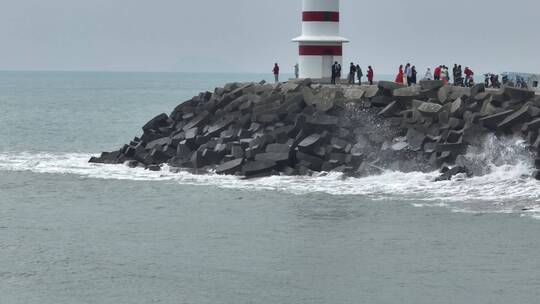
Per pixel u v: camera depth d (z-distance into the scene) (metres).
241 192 100.88
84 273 72.44
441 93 112.44
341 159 107.81
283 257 76.31
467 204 92.75
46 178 113.12
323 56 135.38
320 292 67.75
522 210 89.94
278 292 67.88
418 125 109.25
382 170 105.69
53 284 69.94
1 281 70.56
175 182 107.81
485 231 82.88
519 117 103.75
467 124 105.25
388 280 70.25
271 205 94.56
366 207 92.62
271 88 124.69
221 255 77.00
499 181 99.69
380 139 109.81
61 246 80.19
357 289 68.38
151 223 88.44
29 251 78.56
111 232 85.12
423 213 89.69
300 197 97.50
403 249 78.06
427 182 101.56
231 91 128.12
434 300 65.88
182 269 73.31
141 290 68.50
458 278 70.31
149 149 121.94
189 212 92.56
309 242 80.69
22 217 91.69
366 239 81.19
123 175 113.69
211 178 109.00
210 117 123.31
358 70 127.94
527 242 79.25
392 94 115.00
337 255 76.69
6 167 122.38
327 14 135.00
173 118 127.94
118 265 74.50
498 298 66.12
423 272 71.88
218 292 68.00
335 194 98.62
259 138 111.19
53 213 93.50
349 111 113.88
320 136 110.00
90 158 127.12
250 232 84.25
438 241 80.12
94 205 96.94
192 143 118.88
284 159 108.56
